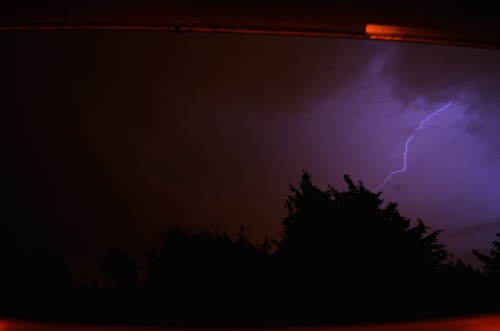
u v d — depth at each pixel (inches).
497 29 71.9
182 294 159.5
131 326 40.9
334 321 127.8
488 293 140.5
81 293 177.6
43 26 63.3
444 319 39.8
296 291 147.2
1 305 165.6
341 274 149.6
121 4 62.0
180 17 64.1
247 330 45.8
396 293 142.2
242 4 63.8
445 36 71.1
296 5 64.9
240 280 157.6
